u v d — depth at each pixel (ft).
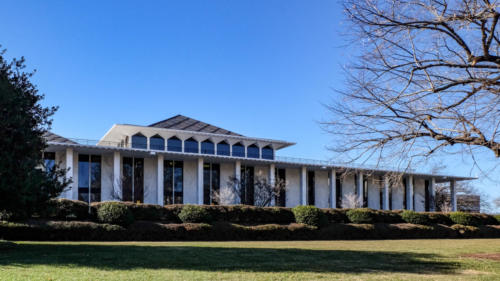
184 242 75.56
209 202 166.71
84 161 147.95
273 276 33.47
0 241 54.24
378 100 31.37
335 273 35.91
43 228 69.82
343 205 180.96
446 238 112.68
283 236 93.50
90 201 146.00
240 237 88.99
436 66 29.60
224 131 189.78
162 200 152.97
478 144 32.09
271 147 192.95
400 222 119.85
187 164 165.58
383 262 44.37
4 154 45.65
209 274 33.71
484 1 26.66
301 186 179.93
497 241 93.15
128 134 170.50
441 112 31.24
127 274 32.73
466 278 34.94
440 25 28.73
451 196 206.90
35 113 52.70
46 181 49.42
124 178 149.38
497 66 29.27
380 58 30.58
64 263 37.86
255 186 163.63
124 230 77.66
